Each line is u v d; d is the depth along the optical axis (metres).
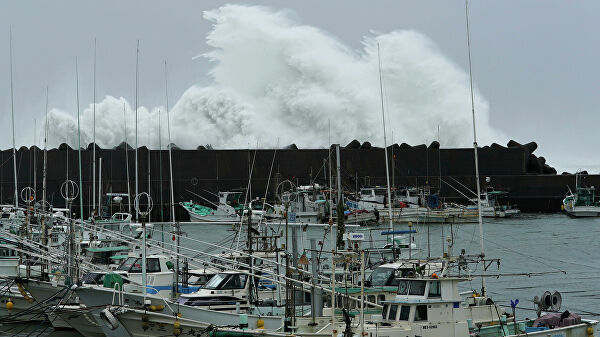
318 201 110.25
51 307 43.06
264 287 48.44
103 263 54.66
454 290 37.72
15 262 50.56
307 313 42.94
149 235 59.00
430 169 147.00
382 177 142.88
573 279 73.06
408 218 118.00
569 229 121.56
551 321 41.41
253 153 139.62
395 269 42.16
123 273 44.91
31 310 43.88
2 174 128.38
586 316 55.69
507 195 152.25
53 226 55.44
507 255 90.31
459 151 150.88
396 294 39.03
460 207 132.12
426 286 37.19
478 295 44.19
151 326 37.31
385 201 120.56
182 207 129.75
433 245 92.44
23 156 129.38
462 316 37.91
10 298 45.50
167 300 38.53
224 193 126.12
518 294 64.62
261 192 137.62
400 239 57.59
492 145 154.12
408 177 145.38
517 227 123.62
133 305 38.78
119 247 54.25
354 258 39.56
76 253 49.78
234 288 43.59
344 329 36.66
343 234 42.50
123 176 131.38
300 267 46.94
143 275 39.06
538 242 104.12
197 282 48.44
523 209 154.12
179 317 37.34
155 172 133.88
